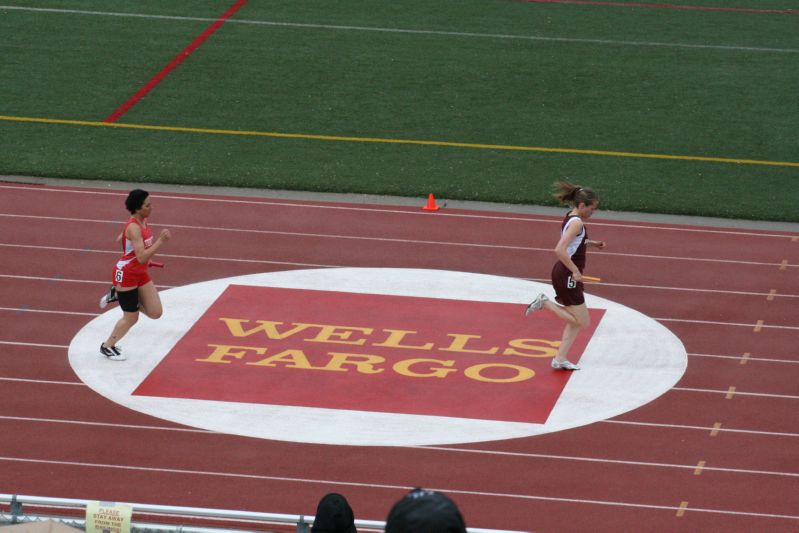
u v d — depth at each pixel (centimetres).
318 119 7769
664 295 5338
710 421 4253
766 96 8250
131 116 7756
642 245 5938
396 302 5216
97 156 7081
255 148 7275
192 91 8200
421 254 5784
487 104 8056
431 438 4106
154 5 9850
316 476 3869
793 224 6303
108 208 6294
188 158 7094
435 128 7656
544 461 3975
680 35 9412
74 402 4322
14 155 7038
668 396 4422
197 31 9300
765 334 4959
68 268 5522
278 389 4441
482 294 5322
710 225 6253
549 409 4312
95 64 8612
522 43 9169
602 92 8281
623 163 7144
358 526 2866
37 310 5081
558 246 4372
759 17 9875
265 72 8544
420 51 8962
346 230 6069
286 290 5319
